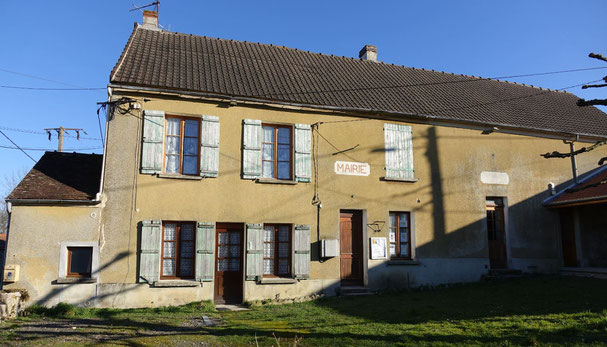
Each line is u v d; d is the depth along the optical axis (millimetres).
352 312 9867
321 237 12289
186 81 11867
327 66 15930
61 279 10133
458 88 17047
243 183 11750
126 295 10461
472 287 12844
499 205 14789
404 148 13609
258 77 13375
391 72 16969
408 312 9672
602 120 17250
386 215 13102
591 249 14672
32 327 8398
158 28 15188
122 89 11000
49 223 10344
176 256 11164
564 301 9922
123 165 10891
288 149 12516
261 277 11500
